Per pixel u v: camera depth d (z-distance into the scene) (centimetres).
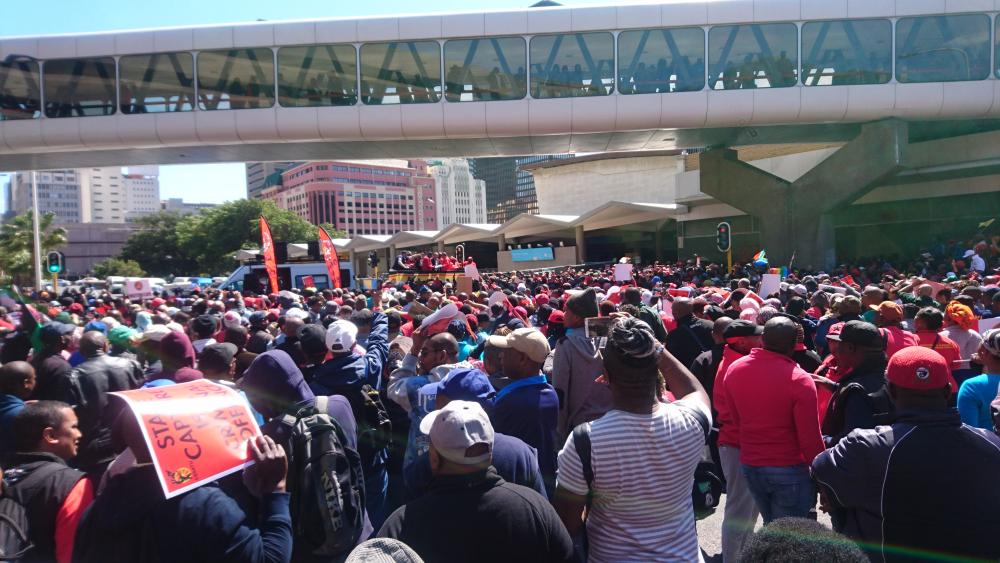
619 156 6247
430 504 214
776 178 2567
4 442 338
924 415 239
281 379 312
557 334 594
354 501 288
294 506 280
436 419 222
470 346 659
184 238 8625
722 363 444
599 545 246
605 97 2178
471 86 2216
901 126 2180
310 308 1123
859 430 254
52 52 2245
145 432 207
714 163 2706
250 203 8350
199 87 2253
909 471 231
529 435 340
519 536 208
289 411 303
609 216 4662
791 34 2130
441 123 2223
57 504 263
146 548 205
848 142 2378
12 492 260
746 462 377
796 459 364
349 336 422
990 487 225
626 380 243
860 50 2111
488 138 2316
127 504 209
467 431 215
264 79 2250
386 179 18950
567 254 4538
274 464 231
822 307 817
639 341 241
